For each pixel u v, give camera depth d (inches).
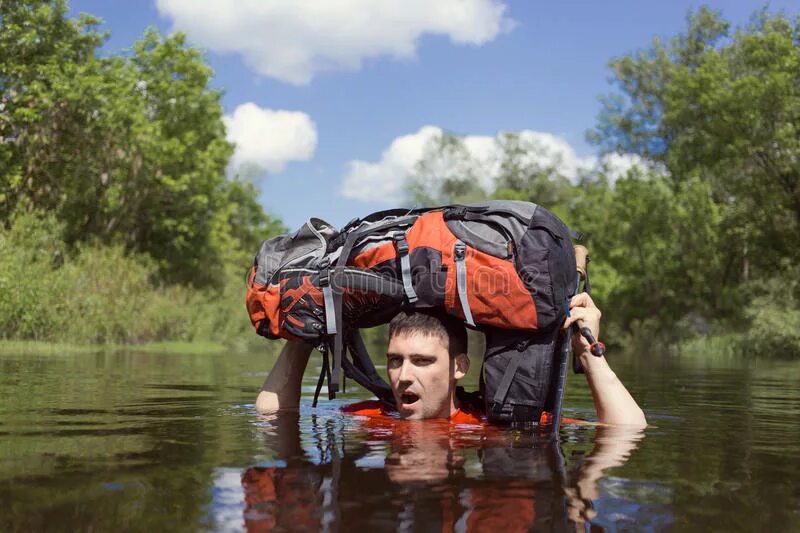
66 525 53.4
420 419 115.8
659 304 1080.2
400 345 113.7
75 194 793.6
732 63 1012.5
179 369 282.8
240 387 191.5
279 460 78.7
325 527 53.6
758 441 101.0
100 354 399.5
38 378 207.5
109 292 597.0
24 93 749.3
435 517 56.5
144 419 115.8
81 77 744.3
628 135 1366.9
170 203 967.6
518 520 56.1
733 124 927.7
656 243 1054.4
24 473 71.3
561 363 111.7
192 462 77.2
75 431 101.0
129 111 808.9
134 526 53.3
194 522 54.5
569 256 114.2
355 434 98.6
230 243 1139.9
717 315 1007.0
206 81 991.0
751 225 984.3
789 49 906.7
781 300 822.5
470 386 232.8
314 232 123.6
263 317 125.9
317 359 419.2
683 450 91.3
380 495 63.0
